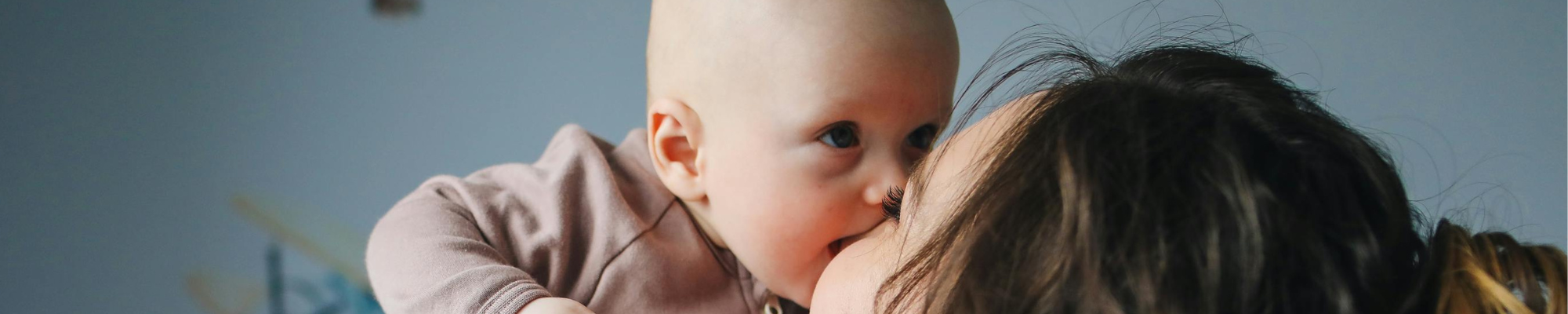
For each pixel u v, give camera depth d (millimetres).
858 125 641
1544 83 1028
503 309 620
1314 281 439
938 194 513
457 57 1209
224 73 1226
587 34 1199
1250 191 440
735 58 656
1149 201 442
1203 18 960
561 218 719
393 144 1208
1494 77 1031
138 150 1221
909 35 643
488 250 684
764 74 648
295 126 1214
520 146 1192
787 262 677
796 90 639
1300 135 463
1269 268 436
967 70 1036
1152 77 504
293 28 1222
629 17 1201
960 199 497
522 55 1205
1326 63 1031
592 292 714
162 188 1219
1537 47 1035
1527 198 1006
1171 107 469
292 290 1176
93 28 1223
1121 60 542
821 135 644
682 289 720
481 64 1206
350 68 1219
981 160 498
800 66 638
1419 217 515
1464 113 1026
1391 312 454
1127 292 434
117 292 1196
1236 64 514
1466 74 1033
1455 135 1022
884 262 528
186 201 1215
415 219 707
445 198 739
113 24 1225
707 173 692
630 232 717
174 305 1196
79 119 1223
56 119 1221
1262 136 461
